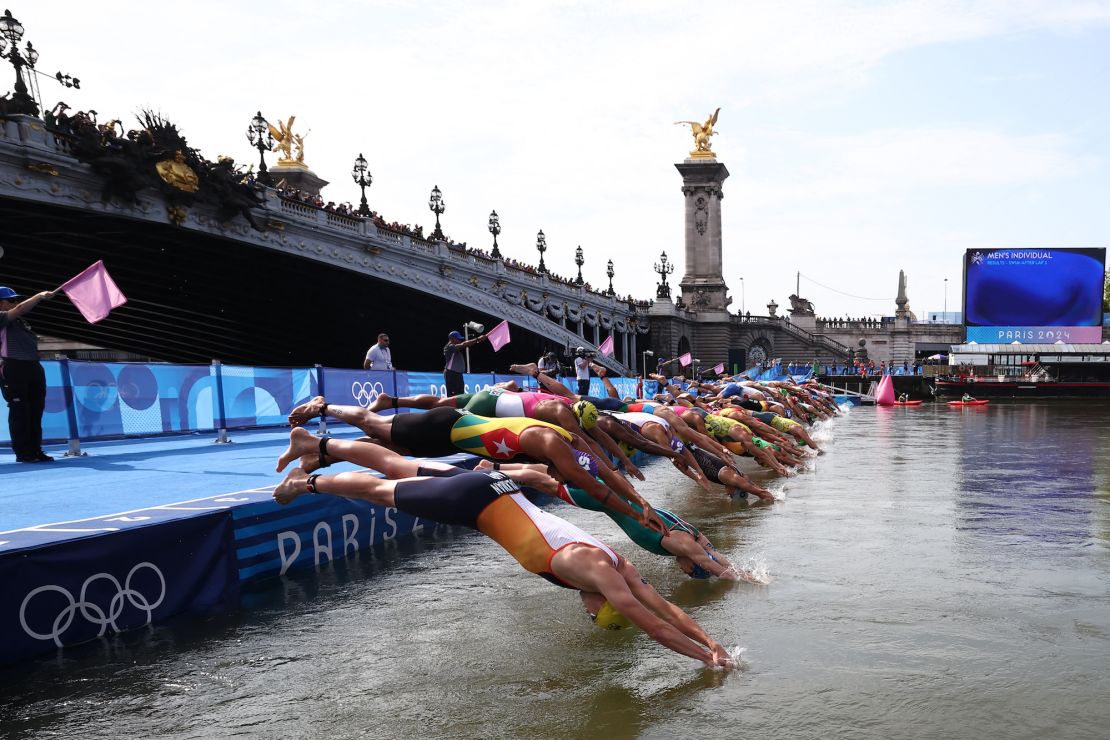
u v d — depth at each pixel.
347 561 6.93
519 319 54.41
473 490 4.55
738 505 9.57
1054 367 49.81
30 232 32.03
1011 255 52.19
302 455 5.28
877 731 3.44
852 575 6.09
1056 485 10.90
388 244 42.50
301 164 82.56
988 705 3.68
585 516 9.05
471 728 3.60
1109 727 3.44
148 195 29.98
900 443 17.91
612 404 9.65
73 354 83.12
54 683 4.24
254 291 44.97
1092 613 5.04
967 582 5.82
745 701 3.80
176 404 13.23
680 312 77.69
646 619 4.20
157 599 5.33
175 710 3.89
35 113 26.61
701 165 81.69
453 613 5.36
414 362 65.62
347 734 3.58
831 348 84.62
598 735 3.49
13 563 4.54
